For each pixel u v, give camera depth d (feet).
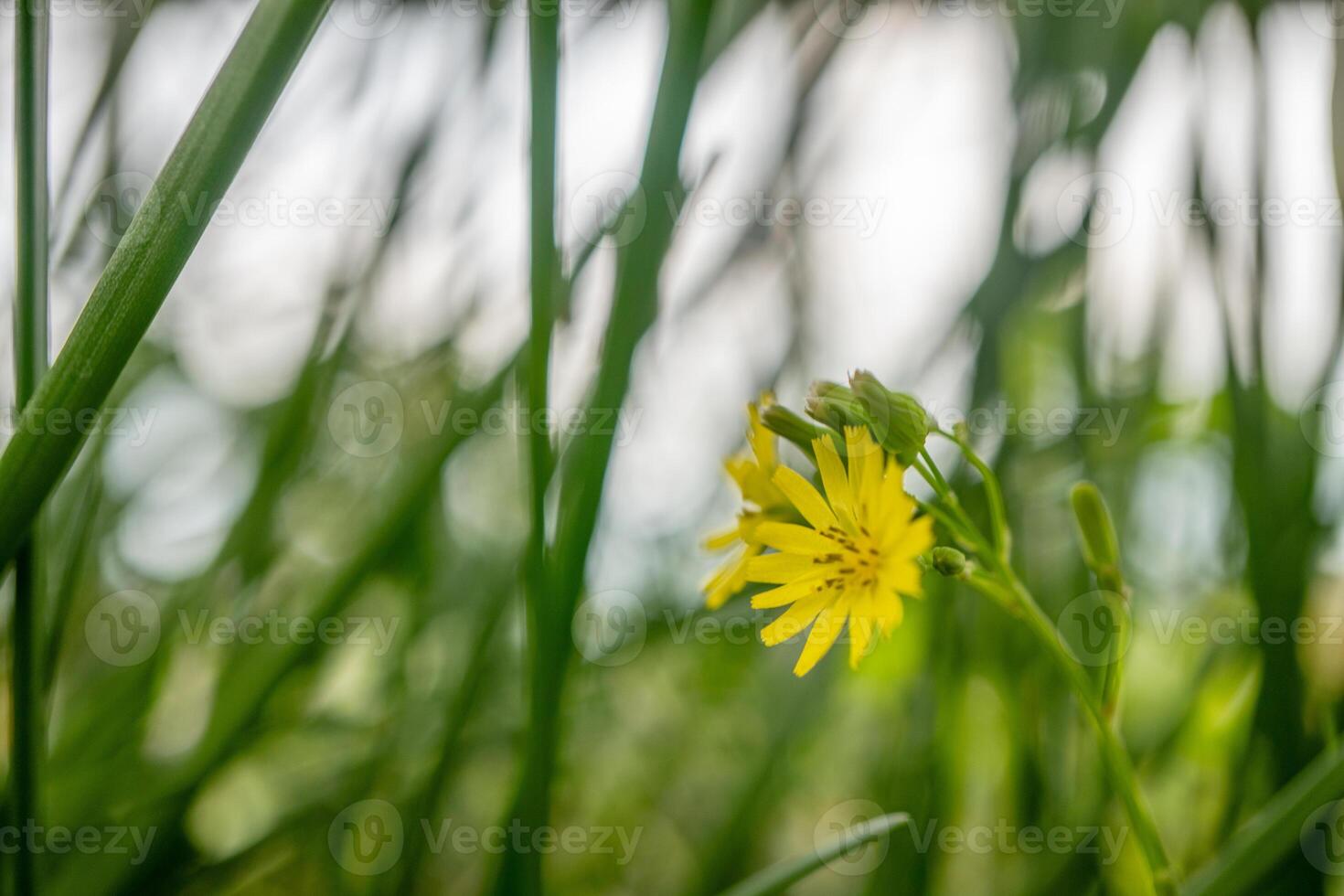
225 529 0.81
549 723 0.64
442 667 0.82
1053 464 0.79
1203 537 0.80
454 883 0.80
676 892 0.87
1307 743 0.69
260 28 0.59
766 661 0.97
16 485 0.59
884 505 0.64
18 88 0.61
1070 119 0.76
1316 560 0.72
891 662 0.84
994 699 0.80
